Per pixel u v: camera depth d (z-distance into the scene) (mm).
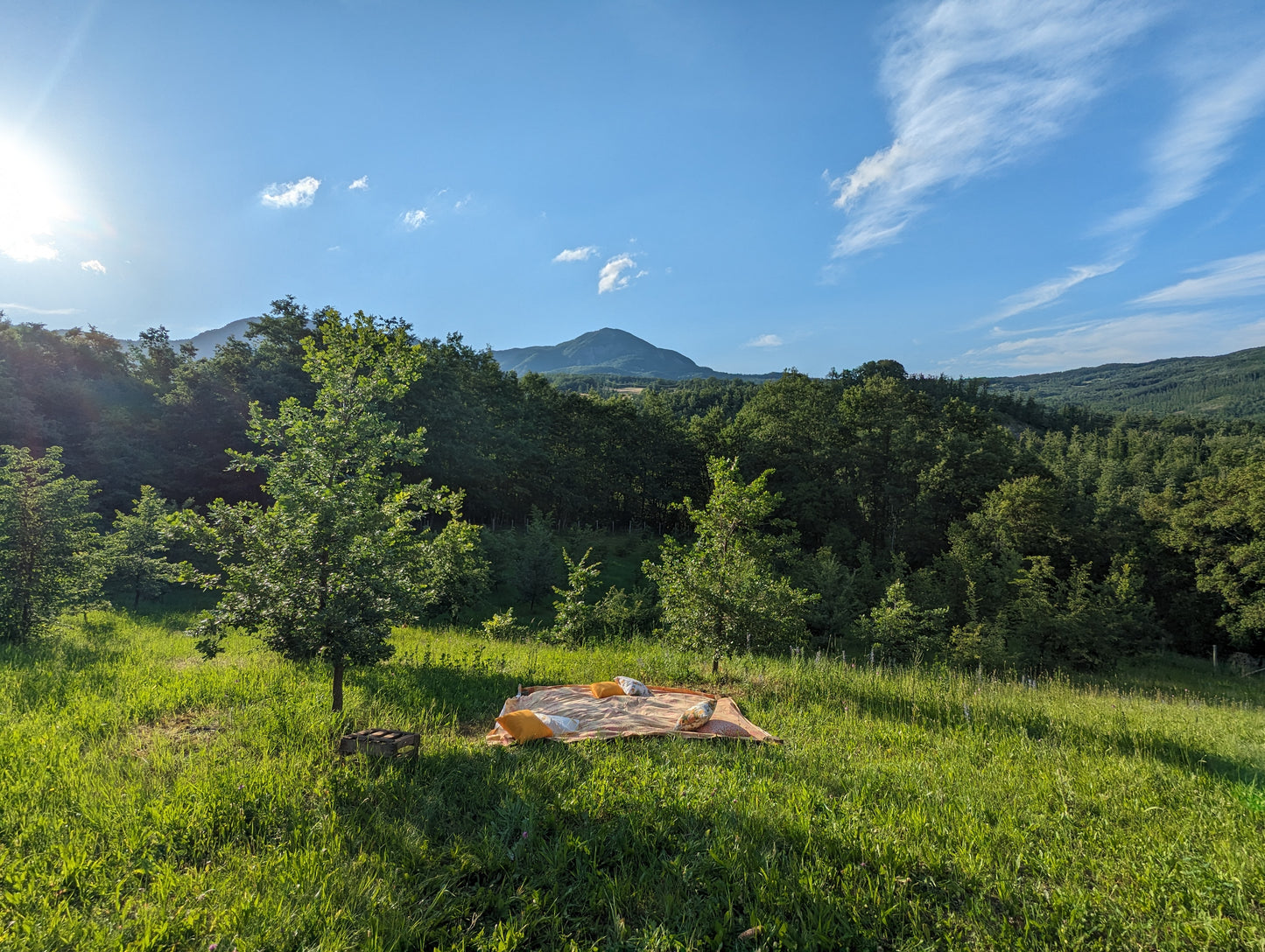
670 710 7094
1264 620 31859
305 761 5172
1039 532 35562
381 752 5156
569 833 3998
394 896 3367
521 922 3172
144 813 4141
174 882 3408
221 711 6812
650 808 4383
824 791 4887
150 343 46781
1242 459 64125
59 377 37562
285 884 3395
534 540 30531
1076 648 23188
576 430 58000
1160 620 38750
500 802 4520
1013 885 3566
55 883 3365
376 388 8305
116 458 32562
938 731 7008
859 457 45094
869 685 8953
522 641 13891
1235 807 4855
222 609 6762
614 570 37500
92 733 5855
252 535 6875
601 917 3314
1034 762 5969
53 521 12094
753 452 48812
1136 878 3709
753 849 3869
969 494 42375
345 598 6699
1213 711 10234
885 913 3246
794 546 27500
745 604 9336
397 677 8391
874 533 45844
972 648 21219
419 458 8422
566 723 6262
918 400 51688
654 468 60375
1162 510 41375
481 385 49312
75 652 10461
